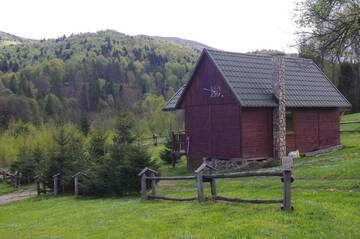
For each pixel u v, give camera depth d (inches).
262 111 1111.0
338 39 746.8
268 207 503.8
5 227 631.8
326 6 749.9
